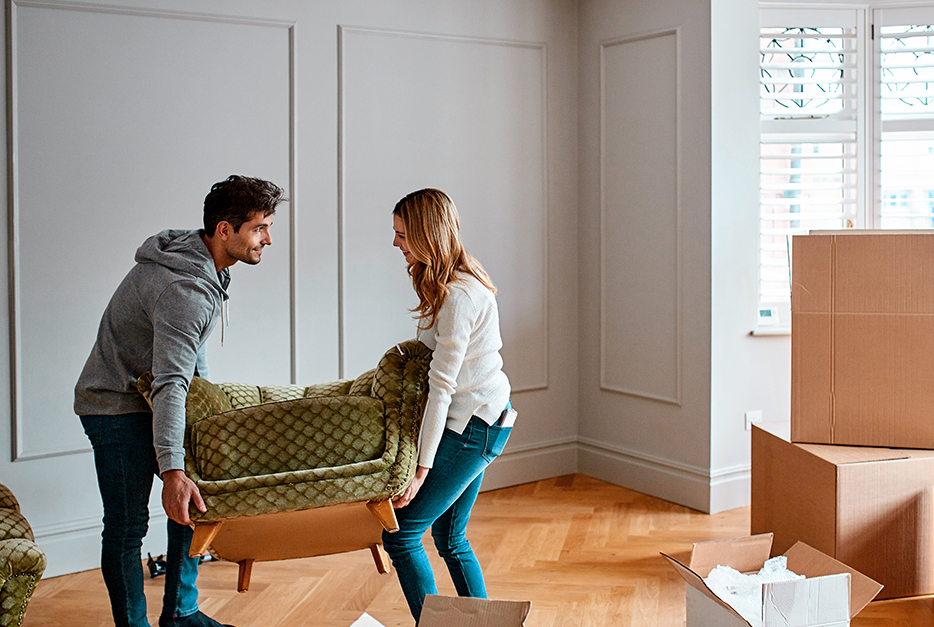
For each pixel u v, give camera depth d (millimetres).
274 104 3586
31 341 3172
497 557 3318
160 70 3342
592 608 2832
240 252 2297
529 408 4383
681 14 3865
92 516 3314
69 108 3189
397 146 3908
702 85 3789
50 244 3186
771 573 2234
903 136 4055
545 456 4453
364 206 3836
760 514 3180
